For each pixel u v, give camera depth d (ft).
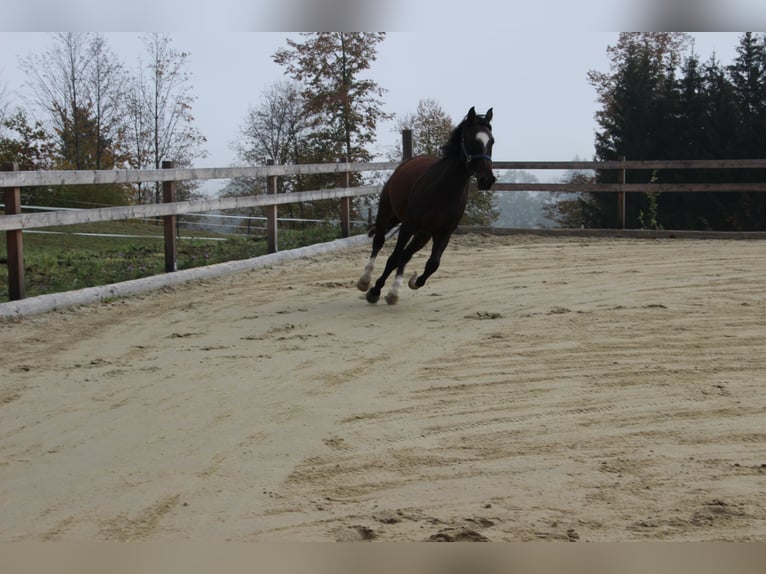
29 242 46.88
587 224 89.25
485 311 26.22
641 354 20.26
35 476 13.12
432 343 21.85
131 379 18.72
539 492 12.12
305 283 32.53
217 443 14.51
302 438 14.70
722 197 79.15
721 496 11.73
